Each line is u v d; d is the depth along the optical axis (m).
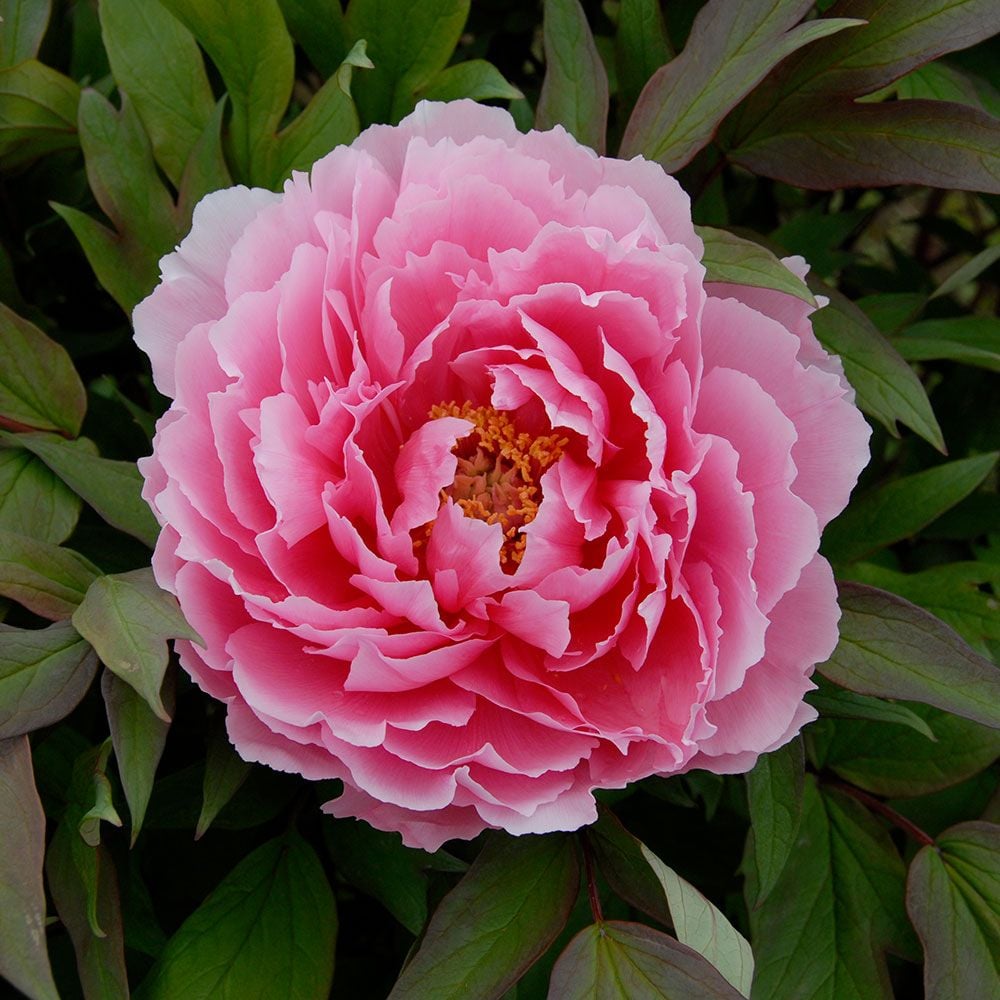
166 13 0.78
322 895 0.75
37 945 0.66
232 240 0.72
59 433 0.78
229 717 0.69
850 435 0.71
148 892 0.79
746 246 0.73
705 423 0.71
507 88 0.80
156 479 0.70
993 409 0.93
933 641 0.72
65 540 0.77
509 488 0.76
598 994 0.70
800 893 0.78
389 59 0.80
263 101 0.79
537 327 0.71
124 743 0.69
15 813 0.68
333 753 0.68
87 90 0.77
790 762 0.73
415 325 0.73
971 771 0.79
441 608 0.72
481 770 0.70
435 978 0.70
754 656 0.68
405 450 0.73
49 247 0.89
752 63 0.75
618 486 0.72
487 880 0.72
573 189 0.73
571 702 0.70
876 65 0.77
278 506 0.69
